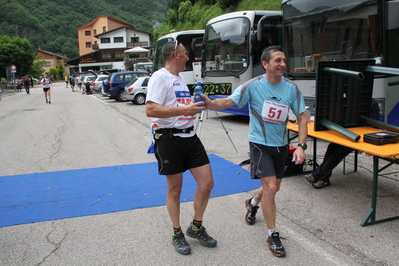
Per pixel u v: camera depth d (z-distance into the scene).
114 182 5.12
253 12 9.60
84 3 157.62
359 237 3.36
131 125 10.66
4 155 7.06
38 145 7.96
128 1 160.75
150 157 6.56
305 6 7.58
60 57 112.44
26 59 54.34
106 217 3.93
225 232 3.54
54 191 4.79
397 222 3.65
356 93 4.27
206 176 3.11
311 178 4.78
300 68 7.73
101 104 18.58
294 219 3.81
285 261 2.98
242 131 9.09
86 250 3.22
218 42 10.38
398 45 6.37
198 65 14.39
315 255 3.06
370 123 4.25
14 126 11.21
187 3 40.91
